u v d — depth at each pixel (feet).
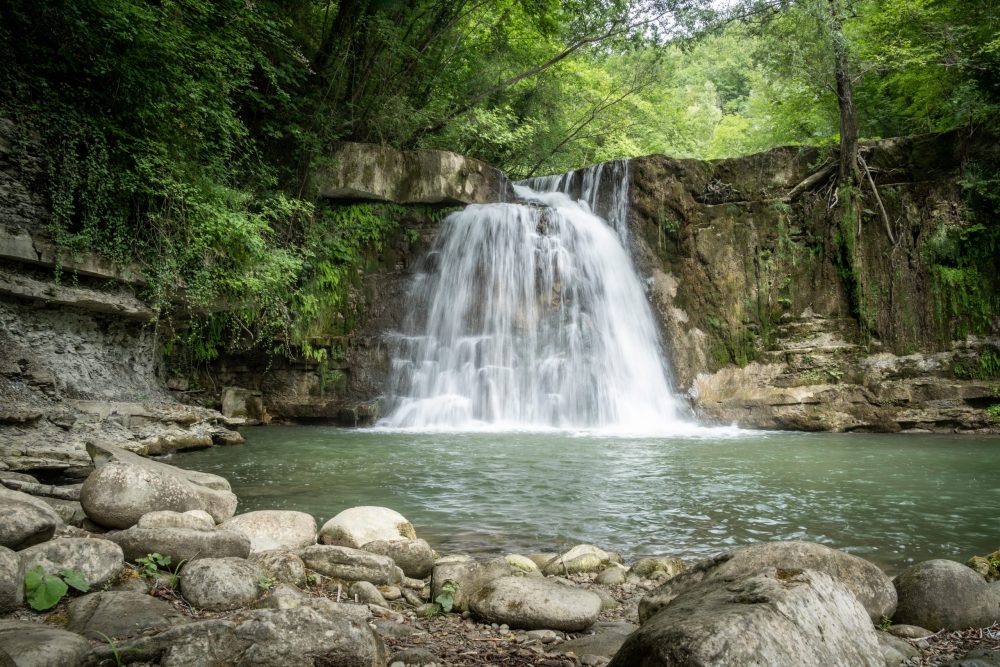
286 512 17.81
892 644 11.25
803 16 59.41
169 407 40.01
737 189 63.93
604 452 38.70
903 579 13.60
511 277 60.44
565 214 62.54
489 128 74.33
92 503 16.06
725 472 32.32
